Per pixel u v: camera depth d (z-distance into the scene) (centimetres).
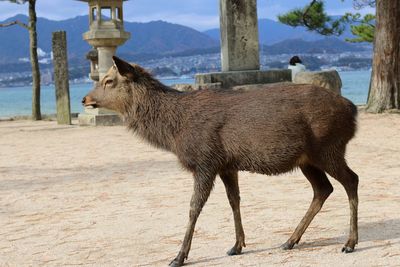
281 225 752
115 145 1628
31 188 1086
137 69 658
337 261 594
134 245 699
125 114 668
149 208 885
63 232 777
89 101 671
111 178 1150
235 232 709
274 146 605
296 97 614
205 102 630
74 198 987
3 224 836
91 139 1802
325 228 727
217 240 704
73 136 1916
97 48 2252
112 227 788
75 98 6625
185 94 646
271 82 2119
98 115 2197
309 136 611
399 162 1177
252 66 2144
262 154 610
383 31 2142
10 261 661
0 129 2319
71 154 1503
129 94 657
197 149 620
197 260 630
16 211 916
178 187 1031
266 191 962
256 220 784
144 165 1284
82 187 1074
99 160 1383
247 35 2131
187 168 635
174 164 1278
